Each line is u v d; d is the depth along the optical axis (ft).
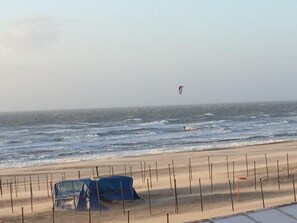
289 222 40.60
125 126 451.94
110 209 108.99
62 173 169.89
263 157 193.88
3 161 220.43
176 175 152.05
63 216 105.50
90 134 355.97
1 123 595.88
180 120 541.34
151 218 99.30
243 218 41.29
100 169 177.68
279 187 124.36
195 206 108.37
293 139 277.23
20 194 132.46
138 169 173.47
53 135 362.33
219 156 203.10
